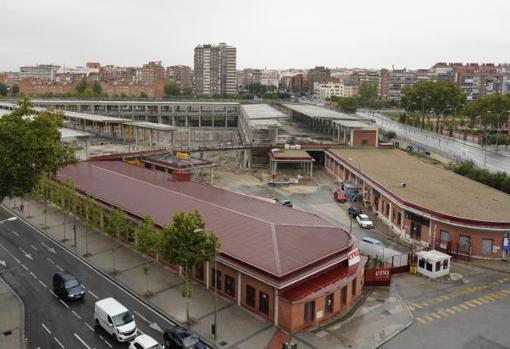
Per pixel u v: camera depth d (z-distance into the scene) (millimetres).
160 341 48812
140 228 63656
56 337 49656
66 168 99625
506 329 52719
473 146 179000
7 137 61312
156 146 148000
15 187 63094
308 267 54438
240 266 54844
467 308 57562
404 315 55250
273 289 52062
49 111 71688
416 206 78625
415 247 77625
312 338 49719
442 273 67188
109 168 100625
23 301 57531
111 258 70688
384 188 90750
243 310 55438
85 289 60781
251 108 193125
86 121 178875
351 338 49875
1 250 73688
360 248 74375
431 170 110438
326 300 53344
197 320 53031
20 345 47938
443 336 50906
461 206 79375
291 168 140625
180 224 51500
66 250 74125
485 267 70375
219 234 61719
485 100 193125
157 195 78875
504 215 74938
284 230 61062
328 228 64500
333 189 117750
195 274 62688
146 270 58688
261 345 48188
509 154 163000
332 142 150750
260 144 142000
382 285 63438
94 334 50500
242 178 128500
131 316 50312
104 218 79250
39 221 87750
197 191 81812
